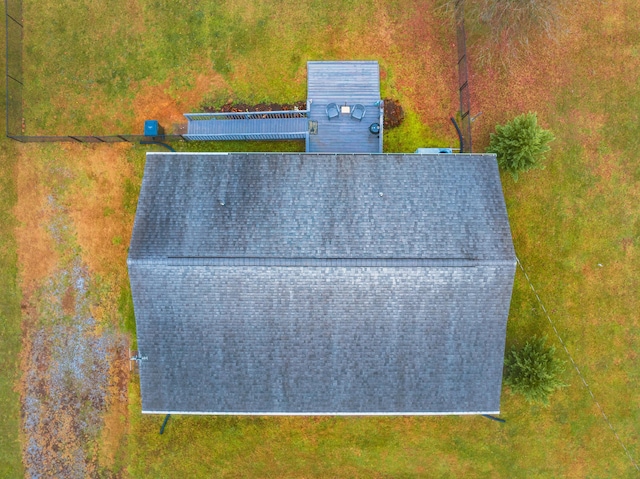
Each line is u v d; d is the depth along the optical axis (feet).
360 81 73.05
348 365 58.29
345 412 59.41
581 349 73.10
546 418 72.79
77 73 74.13
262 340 57.72
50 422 73.31
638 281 73.36
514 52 73.36
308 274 54.80
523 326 73.00
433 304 56.18
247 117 72.08
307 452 72.43
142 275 55.57
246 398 59.21
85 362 73.20
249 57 73.87
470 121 73.05
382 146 70.54
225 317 56.95
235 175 59.52
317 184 59.00
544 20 69.82
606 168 73.82
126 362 73.00
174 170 59.77
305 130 71.36
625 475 72.64
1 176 73.87
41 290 73.56
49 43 74.08
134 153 73.56
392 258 54.44
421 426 72.49
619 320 73.41
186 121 73.61
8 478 73.10
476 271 55.01
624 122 73.92
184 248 55.47
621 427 72.79
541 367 65.36
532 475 72.64
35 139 72.84
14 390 73.56
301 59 73.77
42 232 73.56
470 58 73.46
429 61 73.77
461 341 57.77
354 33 73.92
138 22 74.23
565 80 73.87
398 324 57.00
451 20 73.15
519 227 73.41
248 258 54.44
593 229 73.67
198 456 72.64
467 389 58.95
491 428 72.49
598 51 73.92
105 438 73.15
